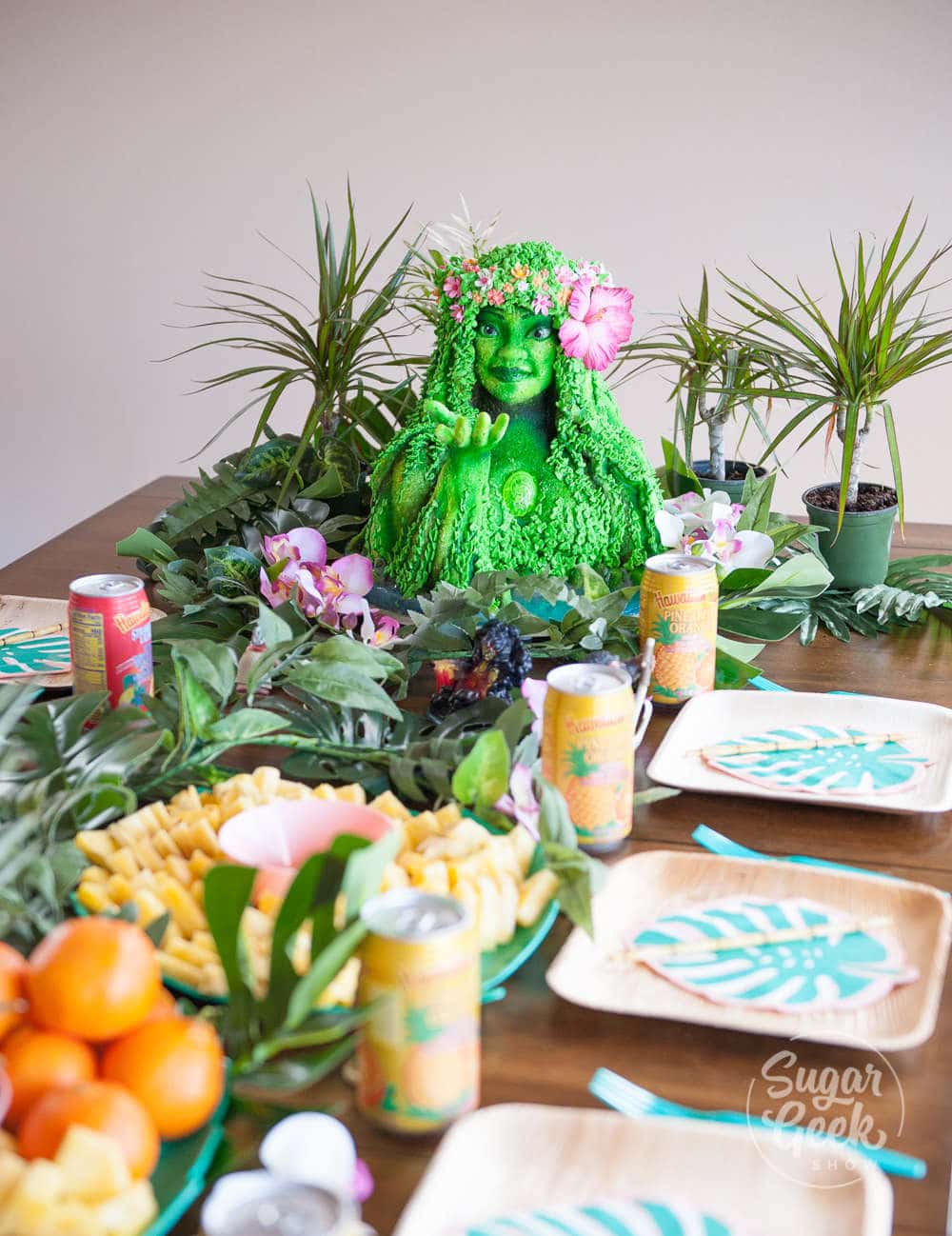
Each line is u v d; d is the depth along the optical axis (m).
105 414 3.14
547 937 0.82
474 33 2.75
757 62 2.67
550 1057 0.71
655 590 1.17
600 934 0.81
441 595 1.27
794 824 0.98
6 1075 0.56
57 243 3.02
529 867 0.83
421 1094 0.63
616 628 1.29
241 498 1.61
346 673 1.05
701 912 0.83
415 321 1.74
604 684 0.92
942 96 2.63
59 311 3.07
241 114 2.88
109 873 0.83
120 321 3.06
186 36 2.84
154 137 2.92
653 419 2.93
